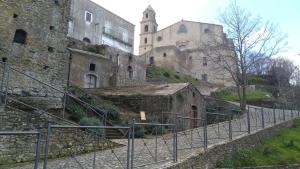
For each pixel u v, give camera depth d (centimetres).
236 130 2045
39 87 1803
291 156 1798
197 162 1238
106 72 3362
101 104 2192
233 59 3472
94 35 4659
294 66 6556
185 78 5381
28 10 1819
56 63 1925
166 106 2414
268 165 1602
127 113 2303
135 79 3931
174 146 1138
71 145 1295
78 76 3019
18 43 1755
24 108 1622
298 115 3303
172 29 7062
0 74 1631
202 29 6681
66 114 1862
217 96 4631
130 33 5503
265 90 5422
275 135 2283
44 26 1889
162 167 1009
